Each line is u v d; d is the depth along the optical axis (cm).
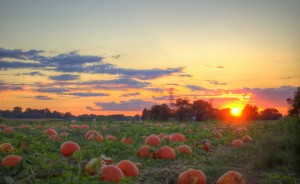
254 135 1741
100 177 738
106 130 1812
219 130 1917
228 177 791
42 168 834
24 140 1166
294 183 854
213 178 882
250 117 3612
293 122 1712
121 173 757
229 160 1102
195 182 782
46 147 1128
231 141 1541
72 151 1070
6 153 973
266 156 1058
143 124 2392
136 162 1023
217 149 1349
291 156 1068
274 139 1303
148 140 1280
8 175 786
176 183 827
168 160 1058
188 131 1769
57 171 814
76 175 766
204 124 2608
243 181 795
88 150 1060
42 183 718
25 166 812
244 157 1158
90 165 786
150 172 901
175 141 1355
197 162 1056
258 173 962
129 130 1808
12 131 1520
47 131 1515
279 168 998
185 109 3678
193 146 1301
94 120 2784
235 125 2367
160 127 2062
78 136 1589
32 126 2152
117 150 1148
